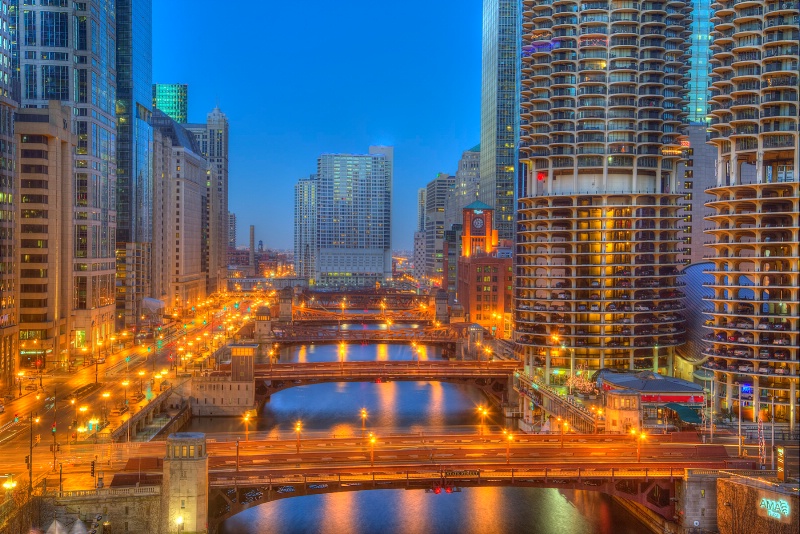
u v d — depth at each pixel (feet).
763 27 524.93
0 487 374.02
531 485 391.24
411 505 465.88
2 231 633.61
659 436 459.73
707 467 399.85
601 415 494.59
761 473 390.63
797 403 513.04
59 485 376.89
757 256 523.70
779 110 519.60
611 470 394.32
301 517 443.32
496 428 622.13
